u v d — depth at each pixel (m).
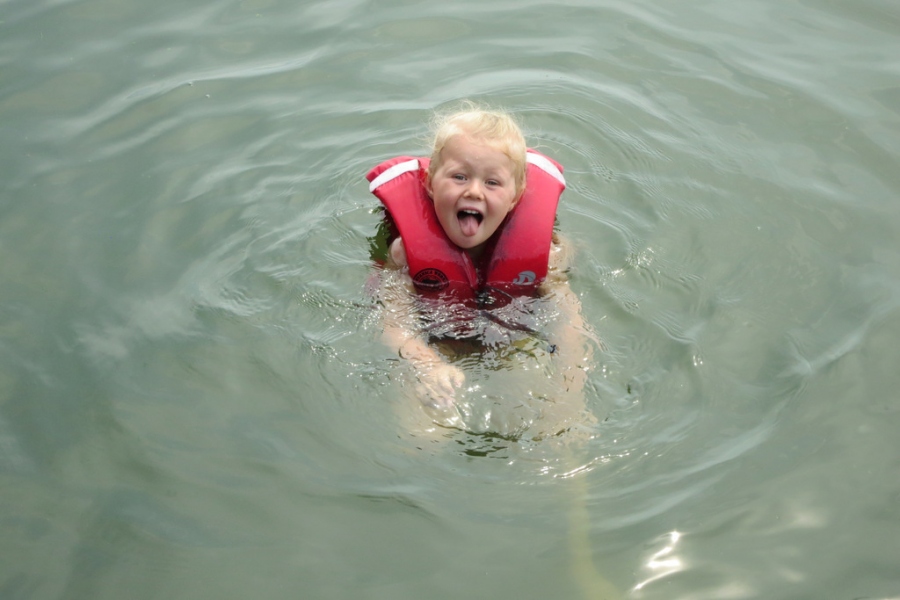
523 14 8.13
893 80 7.12
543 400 4.46
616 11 8.16
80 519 3.97
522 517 3.93
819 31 7.83
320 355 4.75
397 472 4.15
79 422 4.44
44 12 8.17
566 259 5.35
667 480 4.06
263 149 6.48
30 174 6.24
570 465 4.16
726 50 7.59
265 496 4.05
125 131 6.70
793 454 4.14
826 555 3.70
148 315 5.07
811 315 4.95
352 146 6.48
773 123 6.70
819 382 4.51
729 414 4.37
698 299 5.06
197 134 6.66
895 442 4.18
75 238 5.67
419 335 4.88
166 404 4.52
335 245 5.54
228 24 8.02
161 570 3.75
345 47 7.67
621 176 6.15
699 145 6.46
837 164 6.24
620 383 4.55
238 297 5.16
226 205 5.93
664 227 5.64
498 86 7.14
